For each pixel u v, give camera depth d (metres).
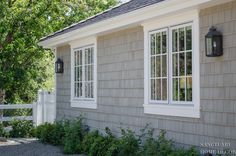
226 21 7.30
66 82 13.86
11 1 18.47
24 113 19.11
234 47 7.12
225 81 7.30
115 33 10.83
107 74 11.22
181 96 8.37
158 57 9.03
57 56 14.60
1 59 18.61
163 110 8.85
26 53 19.23
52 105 15.80
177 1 7.64
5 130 14.76
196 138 7.98
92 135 11.03
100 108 11.57
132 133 9.51
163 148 8.12
